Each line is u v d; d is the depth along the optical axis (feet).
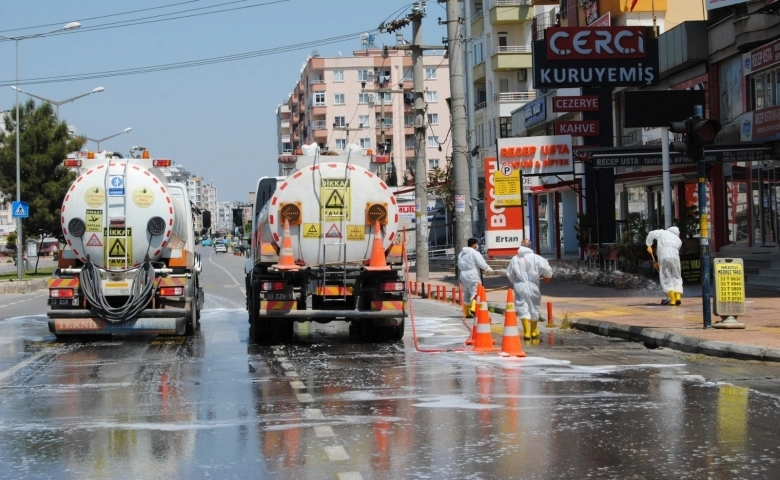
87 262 60.44
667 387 37.83
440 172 228.22
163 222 60.80
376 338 60.44
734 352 46.88
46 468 25.50
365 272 57.88
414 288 114.21
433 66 376.89
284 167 60.49
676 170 104.22
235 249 428.15
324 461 25.66
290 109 512.63
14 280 142.51
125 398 37.24
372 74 372.17
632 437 28.12
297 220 57.47
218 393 38.19
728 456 25.44
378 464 25.21
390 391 37.93
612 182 115.65
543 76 105.09
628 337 58.18
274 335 58.70
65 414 33.73
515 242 99.86
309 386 39.78
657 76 105.29
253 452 26.96
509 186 99.71
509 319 50.14
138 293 60.44
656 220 101.96
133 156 63.21
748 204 95.96
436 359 49.37
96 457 26.73
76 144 175.73
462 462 25.26
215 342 60.75
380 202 58.08
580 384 39.04
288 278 57.93
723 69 100.37
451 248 206.69
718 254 99.86
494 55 202.28
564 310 74.84
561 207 160.04
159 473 24.76
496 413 32.42
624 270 98.94
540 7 199.82
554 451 26.40
